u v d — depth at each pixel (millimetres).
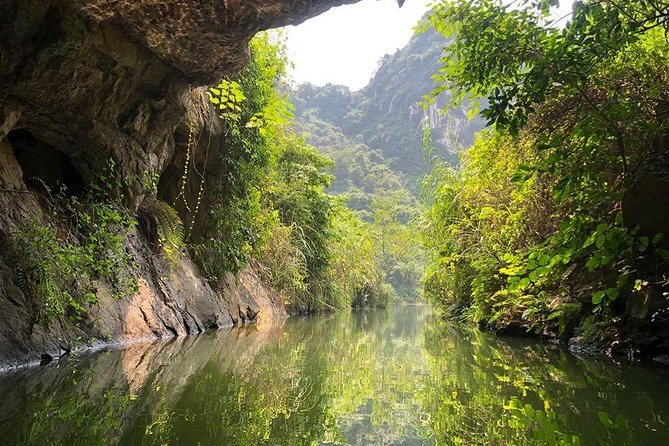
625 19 3795
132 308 5270
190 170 7484
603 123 3805
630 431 2086
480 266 8625
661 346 4266
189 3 3900
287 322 10109
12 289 3566
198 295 7113
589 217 3658
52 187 4996
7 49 3473
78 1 3469
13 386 2738
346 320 12492
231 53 4605
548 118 4805
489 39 3914
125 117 5172
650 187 3943
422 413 2510
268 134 7609
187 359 4121
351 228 21297
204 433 2016
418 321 12594
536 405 2617
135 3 3793
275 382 3305
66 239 4555
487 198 8820
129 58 4316
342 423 2311
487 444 1941
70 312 4234
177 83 5074
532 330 6867
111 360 3799
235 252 8570
